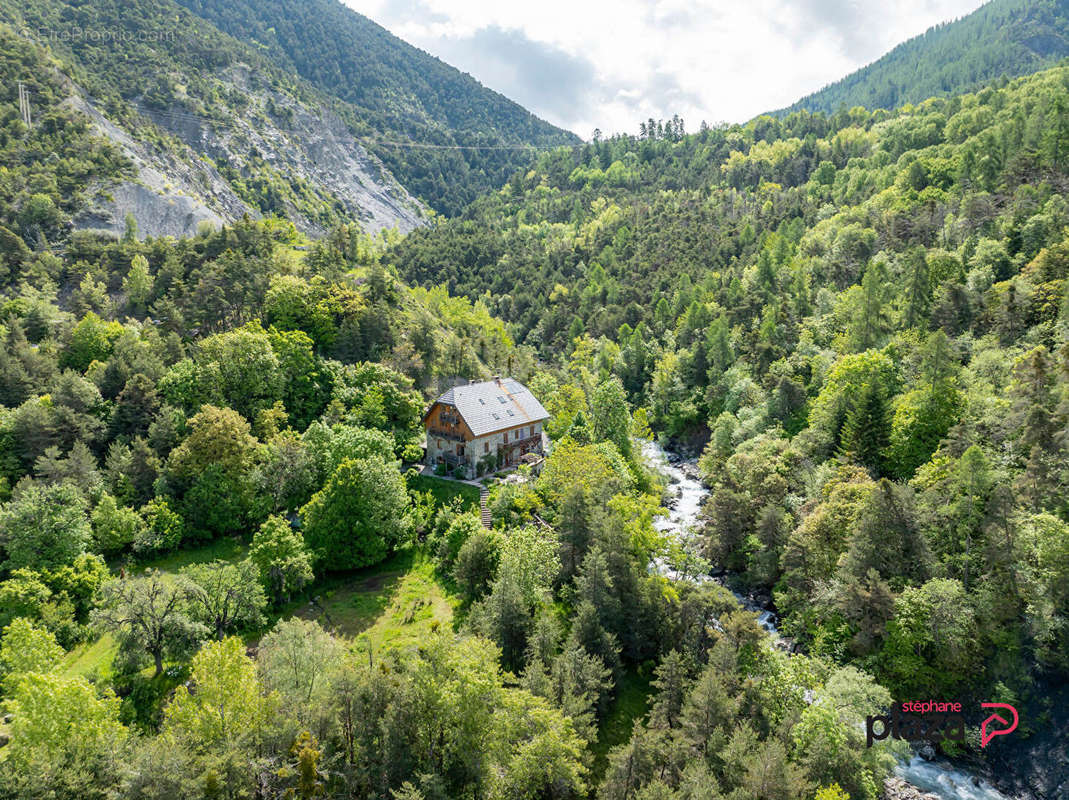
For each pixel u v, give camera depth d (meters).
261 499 69.31
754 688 43.09
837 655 52.62
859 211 146.88
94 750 33.91
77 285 119.44
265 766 32.81
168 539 64.81
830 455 76.19
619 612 51.88
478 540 58.84
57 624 51.41
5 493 64.94
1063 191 106.31
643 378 136.62
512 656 47.94
